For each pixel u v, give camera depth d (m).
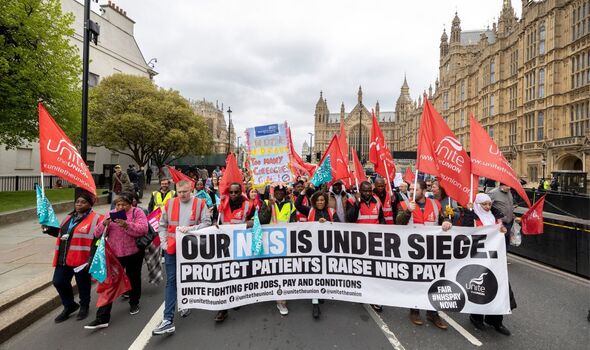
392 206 6.12
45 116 4.60
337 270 4.68
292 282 4.68
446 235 4.43
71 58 14.78
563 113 26.50
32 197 13.91
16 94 12.09
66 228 4.30
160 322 4.33
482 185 25.95
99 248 3.98
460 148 5.12
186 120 26.50
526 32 31.00
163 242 4.28
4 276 5.41
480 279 4.30
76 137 16.42
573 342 3.87
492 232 4.38
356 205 5.23
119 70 31.33
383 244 4.57
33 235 8.48
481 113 40.16
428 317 4.47
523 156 31.33
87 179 4.84
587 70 24.11
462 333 4.11
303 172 12.34
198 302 4.30
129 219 4.48
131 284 4.59
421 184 5.24
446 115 52.44
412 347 3.74
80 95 15.45
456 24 49.09
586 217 11.36
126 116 22.06
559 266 6.93
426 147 5.12
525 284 5.96
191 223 4.40
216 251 4.41
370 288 4.59
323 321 4.39
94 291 5.49
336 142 7.37
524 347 3.75
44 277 5.35
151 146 25.78
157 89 27.75
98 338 3.89
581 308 4.88
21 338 3.88
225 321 4.37
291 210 5.54
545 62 28.20
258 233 4.46
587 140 22.89
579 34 24.91
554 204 13.05
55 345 3.72
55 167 4.57
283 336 3.96
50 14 13.58
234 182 4.88
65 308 4.37
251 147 5.96
